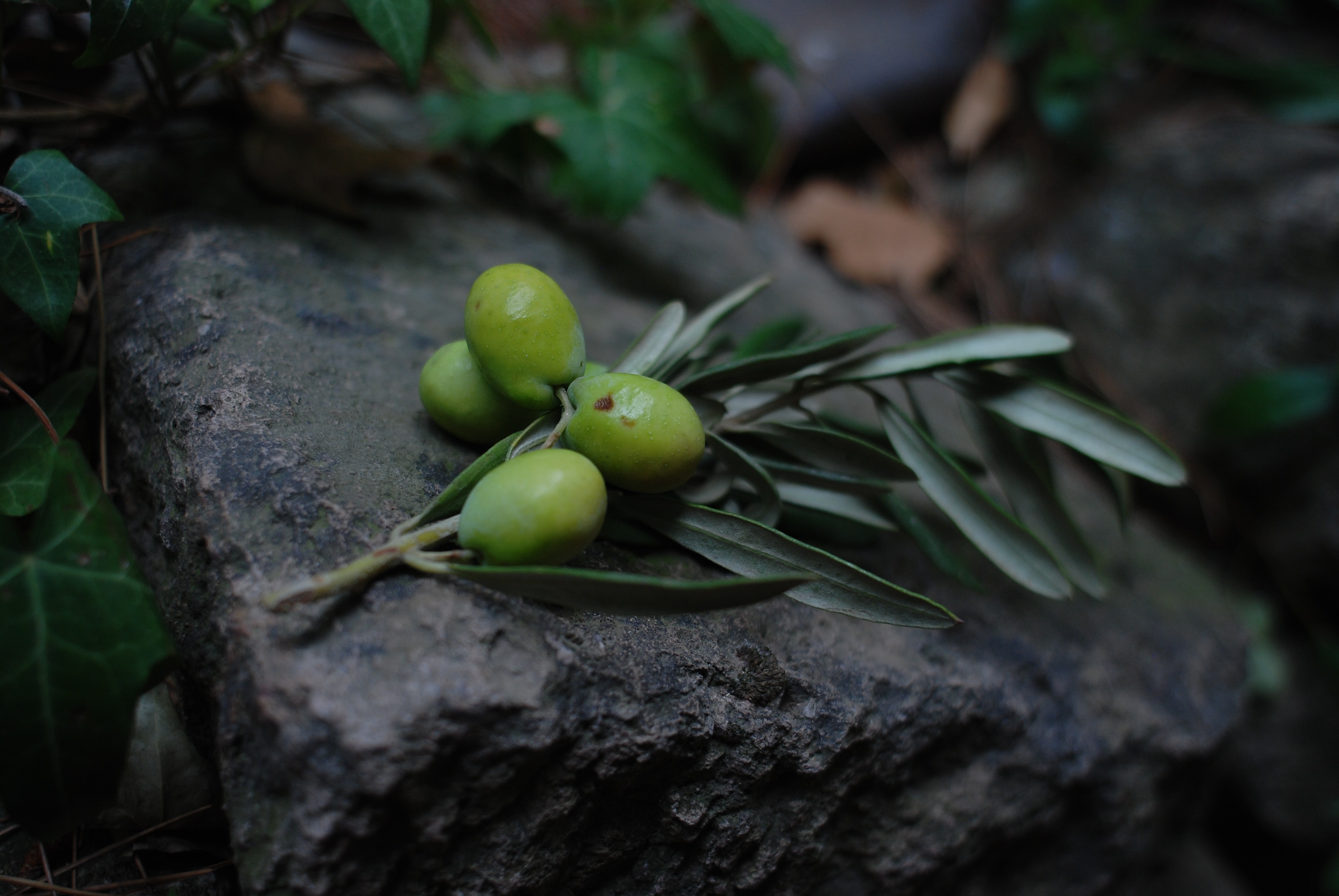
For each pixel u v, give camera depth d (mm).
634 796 225
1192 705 301
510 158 342
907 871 267
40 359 268
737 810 233
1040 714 273
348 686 196
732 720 226
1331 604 444
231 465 223
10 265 235
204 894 233
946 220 520
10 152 287
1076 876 305
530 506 197
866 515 249
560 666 209
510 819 212
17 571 203
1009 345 250
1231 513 452
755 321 359
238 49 297
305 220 299
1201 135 473
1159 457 246
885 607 223
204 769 235
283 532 215
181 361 242
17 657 198
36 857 231
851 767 244
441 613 206
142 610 203
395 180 339
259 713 196
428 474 233
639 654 220
